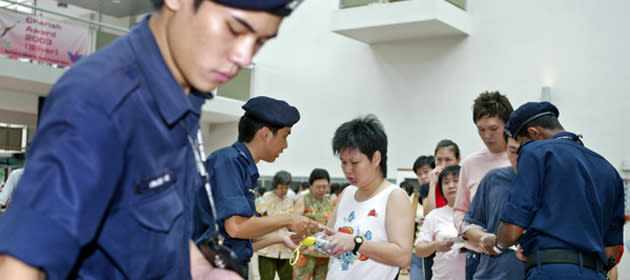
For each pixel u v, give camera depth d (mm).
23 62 9656
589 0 9391
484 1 10492
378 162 2652
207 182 1182
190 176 1082
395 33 10914
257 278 8367
